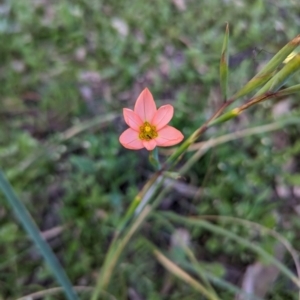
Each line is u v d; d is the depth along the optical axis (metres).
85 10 0.44
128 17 0.43
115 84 0.40
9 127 0.38
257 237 0.33
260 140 0.36
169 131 0.17
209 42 0.42
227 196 0.34
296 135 0.37
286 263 0.32
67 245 0.33
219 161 0.35
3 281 0.31
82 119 0.38
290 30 0.43
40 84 0.40
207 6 0.44
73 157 0.34
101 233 0.33
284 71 0.14
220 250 0.33
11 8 0.43
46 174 0.35
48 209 0.34
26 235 0.33
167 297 0.31
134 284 0.31
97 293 0.26
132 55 0.41
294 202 0.34
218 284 0.31
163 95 0.39
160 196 0.30
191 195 0.35
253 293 0.31
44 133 0.38
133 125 0.17
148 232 0.33
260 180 0.34
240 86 0.38
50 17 0.44
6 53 0.41
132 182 0.35
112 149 0.35
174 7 0.45
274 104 0.38
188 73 0.40
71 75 0.40
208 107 0.38
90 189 0.35
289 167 0.36
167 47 0.42
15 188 0.34
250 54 0.40
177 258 0.30
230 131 0.37
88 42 0.42
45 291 0.30
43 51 0.41
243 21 0.44
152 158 0.18
